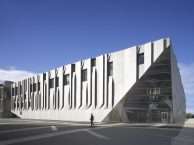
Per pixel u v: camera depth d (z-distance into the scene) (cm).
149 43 4869
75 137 2392
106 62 5469
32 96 8169
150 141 2106
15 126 3947
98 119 5447
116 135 2592
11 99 9888
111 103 5272
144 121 4953
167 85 4825
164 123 4712
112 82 5322
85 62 6009
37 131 3039
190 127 3800
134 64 4997
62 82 6738
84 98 5953
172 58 4972
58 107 6856
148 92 4944
